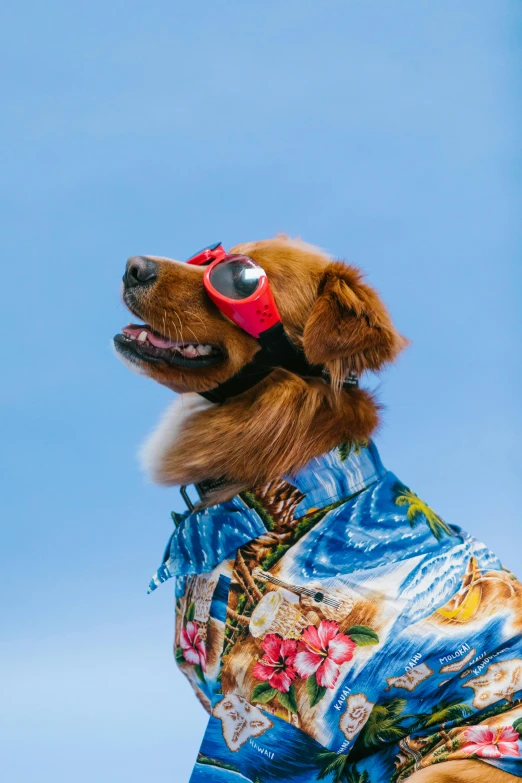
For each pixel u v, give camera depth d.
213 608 2.44
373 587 2.34
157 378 2.86
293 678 2.30
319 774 2.28
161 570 2.56
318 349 2.67
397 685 2.30
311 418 2.66
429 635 2.29
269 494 2.54
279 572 2.39
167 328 2.76
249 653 2.35
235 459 2.69
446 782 2.21
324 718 2.27
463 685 2.34
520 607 2.40
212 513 2.53
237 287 2.67
